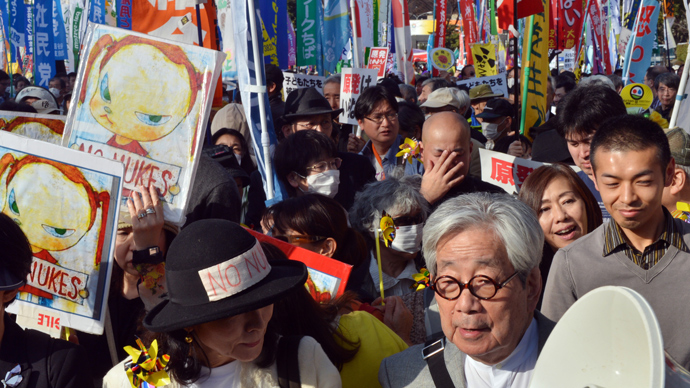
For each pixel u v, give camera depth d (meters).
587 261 2.44
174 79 2.65
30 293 2.31
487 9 18.09
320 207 2.76
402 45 9.73
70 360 1.95
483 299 1.73
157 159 2.63
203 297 1.77
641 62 6.79
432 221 1.86
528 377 1.85
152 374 1.87
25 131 2.79
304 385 1.95
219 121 5.91
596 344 1.17
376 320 2.43
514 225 1.75
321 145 3.92
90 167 2.35
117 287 2.71
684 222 2.40
